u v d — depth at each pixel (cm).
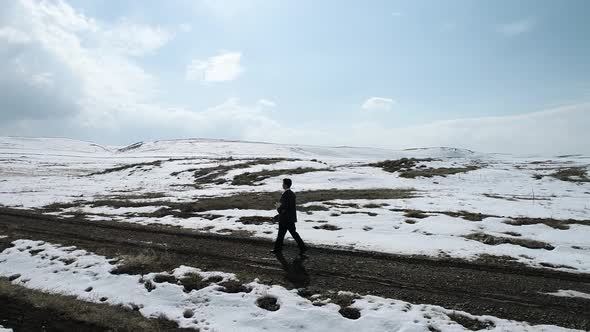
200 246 1118
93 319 671
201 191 2611
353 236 1193
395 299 711
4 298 780
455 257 971
